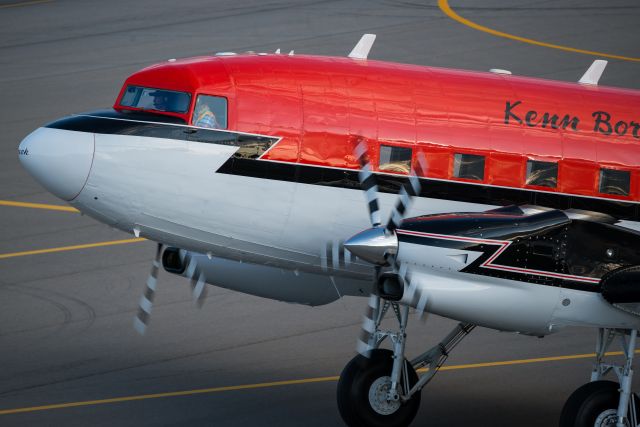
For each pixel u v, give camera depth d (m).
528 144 61.19
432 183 60.03
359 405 59.16
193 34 164.50
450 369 71.81
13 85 142.75
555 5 181.25
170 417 62.16
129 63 150.75
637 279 55.06
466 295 54.06
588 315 56.00
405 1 183.88
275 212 58.66
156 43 160.12
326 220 59.31
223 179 57.56
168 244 60.44
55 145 56.25
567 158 61.47
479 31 164.38
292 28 165.62
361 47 65.75
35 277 86.94
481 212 59.03
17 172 112.94
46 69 149.50
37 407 63.47
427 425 62.34
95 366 70.44
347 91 60.25
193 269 62.97
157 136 56.97
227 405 64.31
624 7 179.75
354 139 59.25
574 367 72.25
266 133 58.25
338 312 81.50
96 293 83.81
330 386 68.06
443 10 177.62
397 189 59.62
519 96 62.34
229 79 58.81
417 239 53.69
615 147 62.03
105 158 56.31
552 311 55.62
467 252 53.88
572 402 57.47
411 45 156.25
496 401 66.44
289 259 60.75
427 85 61.69
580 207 61.59
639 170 62.06
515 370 71.62
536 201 61.16
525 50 154.50
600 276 55.41
